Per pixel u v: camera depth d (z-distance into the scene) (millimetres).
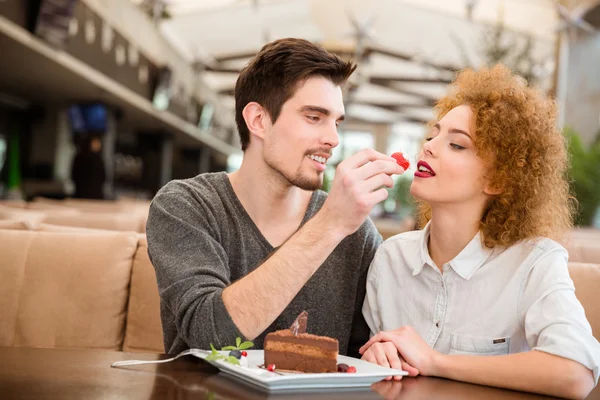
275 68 1343
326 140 1340
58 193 13719
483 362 1089
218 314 1100
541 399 1003
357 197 1069
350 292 1487
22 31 8469
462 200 1271
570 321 1118
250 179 1423
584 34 8883
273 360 1009
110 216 2916
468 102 1316
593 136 8711
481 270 1296
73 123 13047
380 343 1161
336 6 14617
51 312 1675
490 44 6324
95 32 10664
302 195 1491
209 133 20453
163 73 14125
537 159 1274
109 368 980
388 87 18938
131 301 1716
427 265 1350
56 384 854
